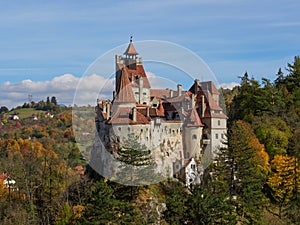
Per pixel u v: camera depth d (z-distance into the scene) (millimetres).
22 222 59062
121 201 48312
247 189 58438
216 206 44844
